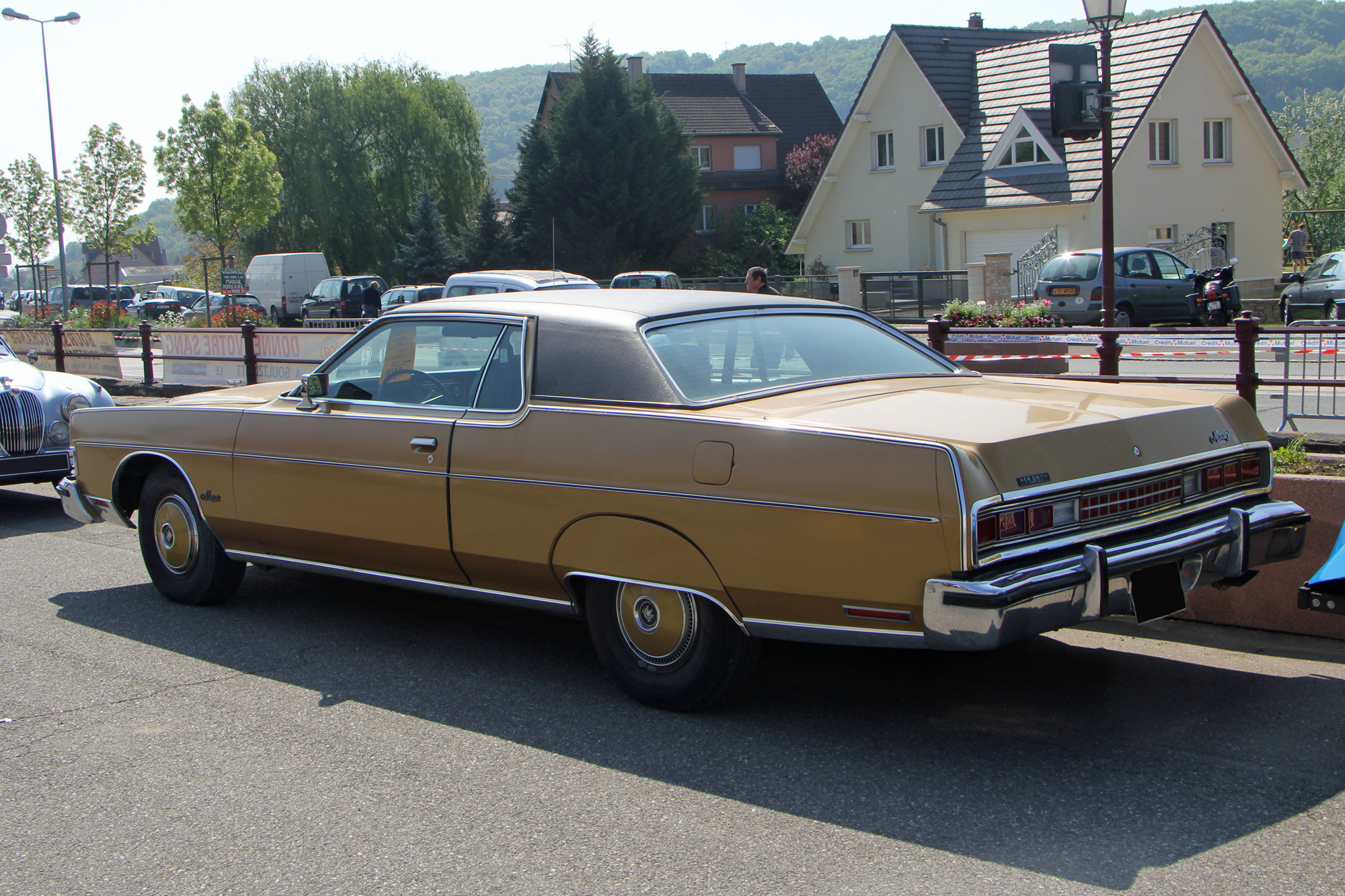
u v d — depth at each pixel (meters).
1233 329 6.55
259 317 34.78
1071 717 4.21
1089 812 3.45
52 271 43.56
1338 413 8.86
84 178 39.75
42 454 8.48
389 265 48.97
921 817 3.45
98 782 3.85
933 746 3.99
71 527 8.38
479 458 4.52
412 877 3.17
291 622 5.73
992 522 3.42
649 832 3.40
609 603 4.39
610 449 4.16
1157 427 3.90
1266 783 3.61
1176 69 30.75
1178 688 4.47
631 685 4.39
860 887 3.04
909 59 35.88
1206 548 3.83
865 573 3.58
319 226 48.56
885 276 27.02
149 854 3.35
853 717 4.28
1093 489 3.65
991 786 3.65
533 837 3.39
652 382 4.18
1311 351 8.70
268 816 3.57
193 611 5.96
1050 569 3.48
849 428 3.67
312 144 48.53
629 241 42.75
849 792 3.64
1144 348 9.69
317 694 4.68
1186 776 3.68
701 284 35.44
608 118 42.56
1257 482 4.27
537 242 43.50
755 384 4.32
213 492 5.60
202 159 35.81
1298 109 52.25
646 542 4.07
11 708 4.58
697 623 4.13
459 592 4.83
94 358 18.77
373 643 5.37
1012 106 33.62
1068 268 21.53
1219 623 5.25
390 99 49.41
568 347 4.43
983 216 32.16
